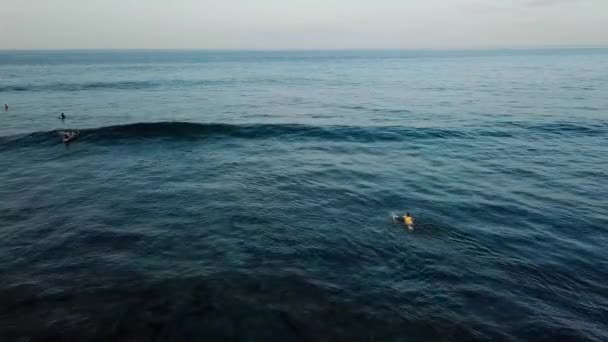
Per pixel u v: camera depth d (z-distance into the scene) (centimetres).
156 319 930
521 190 1858
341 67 13250
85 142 2719
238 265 1184
